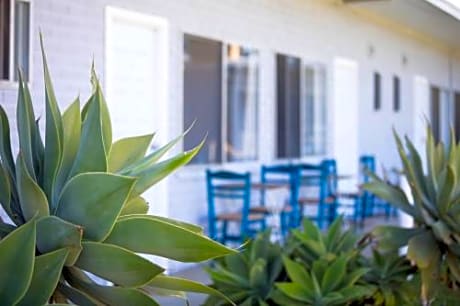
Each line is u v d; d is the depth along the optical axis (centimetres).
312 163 857
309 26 830
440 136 1138
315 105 861
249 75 722
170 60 595
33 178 202
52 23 469
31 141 210
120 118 541
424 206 295
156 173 209
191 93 630
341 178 790
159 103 583
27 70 445
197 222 640
